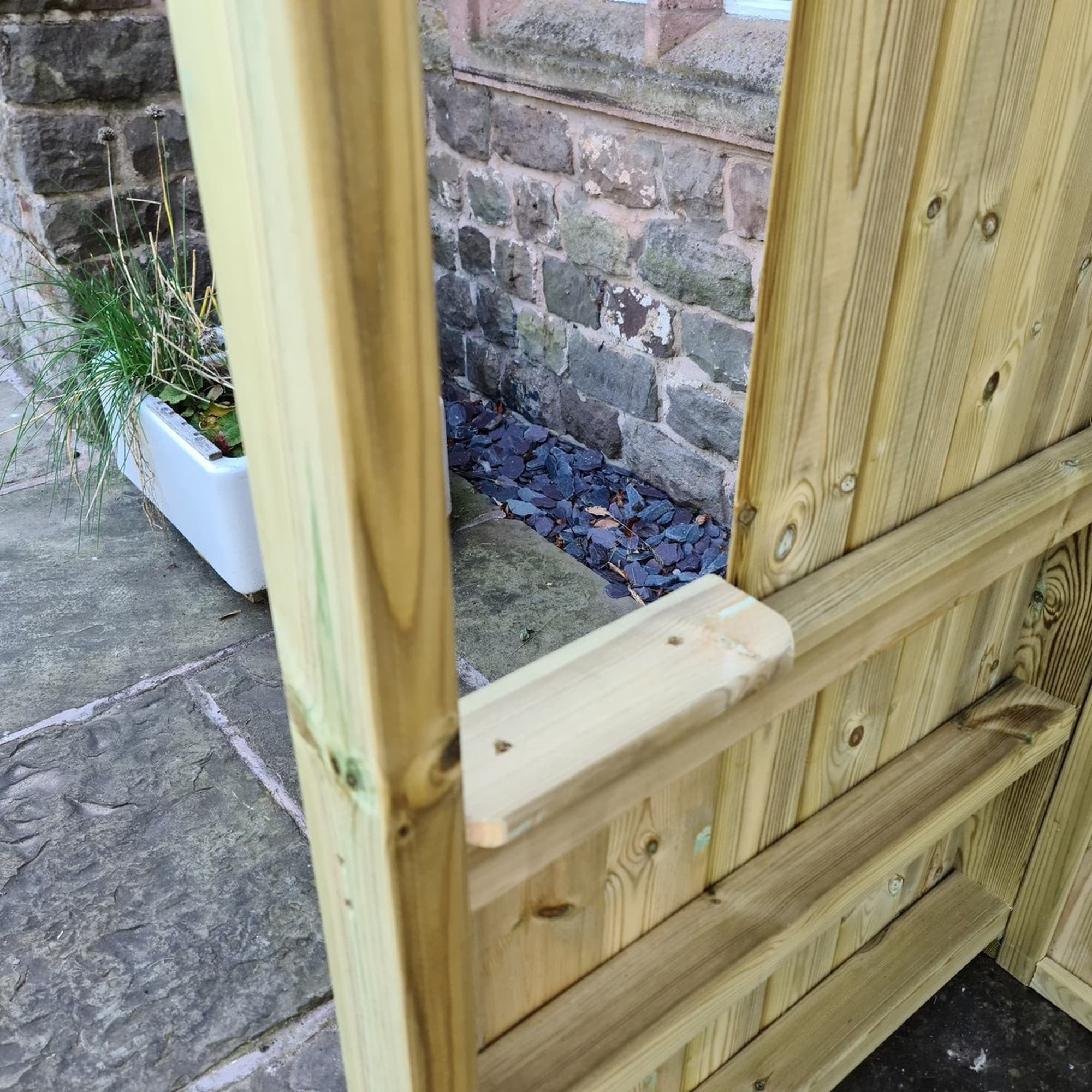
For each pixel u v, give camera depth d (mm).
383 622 473
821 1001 1397
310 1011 1453
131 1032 1420
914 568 873
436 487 459
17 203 2783
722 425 2406
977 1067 1477
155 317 2400
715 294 2260
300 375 415
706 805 948
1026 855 1475
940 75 661
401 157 371
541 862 695
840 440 797
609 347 2633
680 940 975
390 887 570
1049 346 963
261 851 1691
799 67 575
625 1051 874
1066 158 816
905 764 1188
